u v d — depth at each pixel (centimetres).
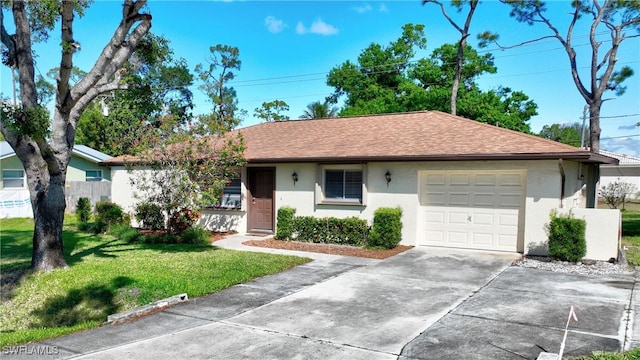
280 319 605
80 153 2562
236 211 1461
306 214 1338
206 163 1283
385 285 787
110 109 3222
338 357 473
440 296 711
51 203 952
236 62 4441
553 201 1009
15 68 969
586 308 633
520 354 471
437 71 3262
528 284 779
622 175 3381
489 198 1119
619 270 880
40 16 1012
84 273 916
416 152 1145
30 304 805
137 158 1422
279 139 1569
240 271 894
